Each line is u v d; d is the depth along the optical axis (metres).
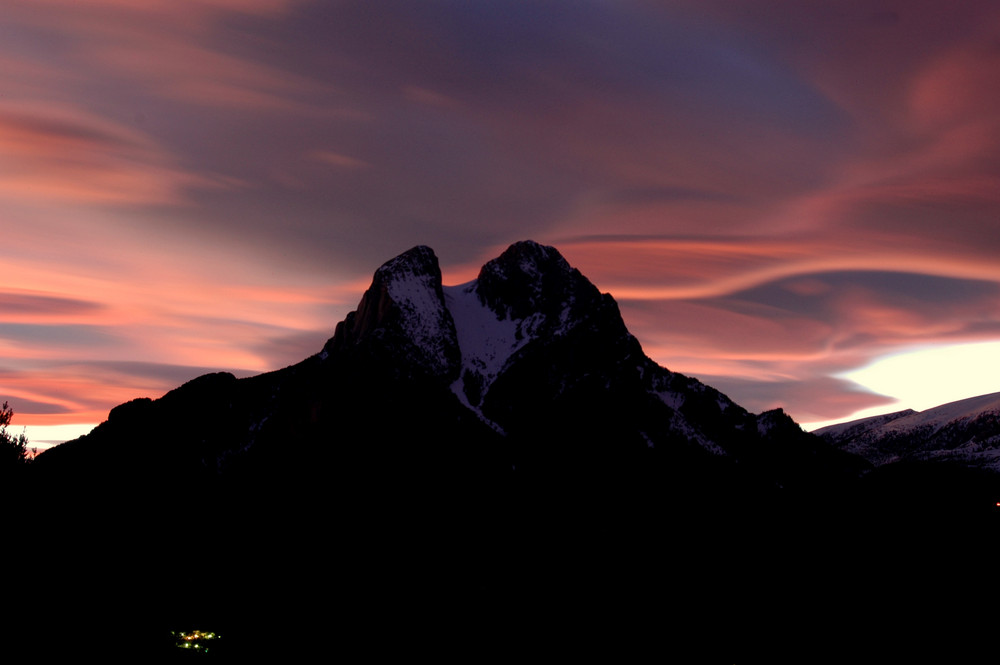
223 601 86.38
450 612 86.81
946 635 82.62
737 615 88.50
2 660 65.69
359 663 74.50
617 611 89.19
